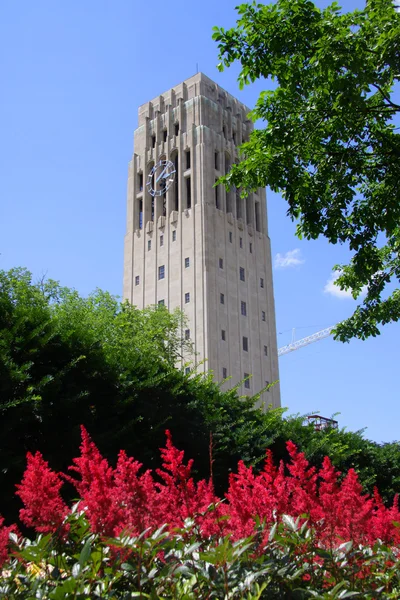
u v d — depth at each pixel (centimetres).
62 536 446
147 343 3619
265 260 7669
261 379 6956
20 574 416
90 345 1412
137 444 1398
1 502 1138
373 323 1711
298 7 1301
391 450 2345
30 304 1548
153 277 7144
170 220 7200
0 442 1165
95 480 449
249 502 533
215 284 6725
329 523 531
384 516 595
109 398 1424
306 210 1404
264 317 7331
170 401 1539
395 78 1327
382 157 1455
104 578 397
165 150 7631
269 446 1752
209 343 6381
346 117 1318
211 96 7838
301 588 429
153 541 405
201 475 1540
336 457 1906
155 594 378
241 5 1309
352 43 1199
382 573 497
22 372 1233
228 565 412
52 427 1285
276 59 1331
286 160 1354
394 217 1401
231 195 7425
